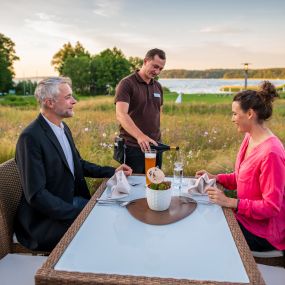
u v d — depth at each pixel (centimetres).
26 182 207
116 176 220
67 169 230
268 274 176
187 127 664
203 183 211
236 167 221
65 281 117
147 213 173
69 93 236
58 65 5875
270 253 193
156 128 338
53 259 130
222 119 820
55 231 209
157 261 129
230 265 127
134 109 322
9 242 209
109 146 504
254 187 195
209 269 124
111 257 132
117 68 5544
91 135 597
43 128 224
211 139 578
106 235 150
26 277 175
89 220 167
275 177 181
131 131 293
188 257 132
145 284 114
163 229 156
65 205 211
